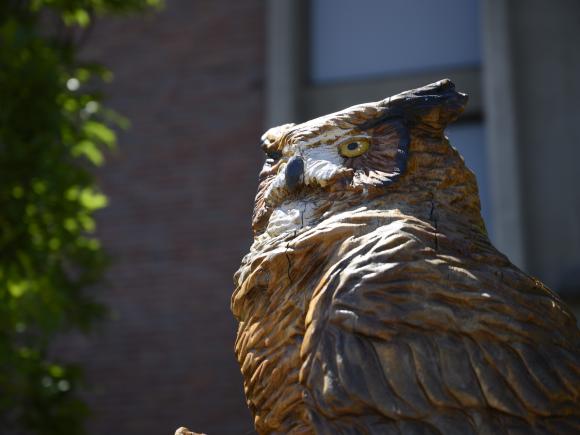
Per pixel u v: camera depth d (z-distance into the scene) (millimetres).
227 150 19266
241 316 4340
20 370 11516
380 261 3906
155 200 19312
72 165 12031
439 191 4320
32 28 12039
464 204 4359
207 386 18125
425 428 3652
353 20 18969
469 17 18484
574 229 16797
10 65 11320
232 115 19422
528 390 3746
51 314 11555
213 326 18422
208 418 17969
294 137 4496
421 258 3910
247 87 19453
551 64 17562
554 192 17047
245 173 19062
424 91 4430
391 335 3770
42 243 11648
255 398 4141
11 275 11422
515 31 17797
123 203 19359
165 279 18844
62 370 12086
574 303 16359
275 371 4062
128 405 18391
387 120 4418
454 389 3688
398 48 18672
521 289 4004
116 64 20094
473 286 3881
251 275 4238
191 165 19344
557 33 17656
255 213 4578
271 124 18766
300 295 4098
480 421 3662
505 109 17391
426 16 18672
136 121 19750
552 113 17359
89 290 18859
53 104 11445
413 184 4301
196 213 19078
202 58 19812
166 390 18281
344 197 4281
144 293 18859
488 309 3840
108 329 18750
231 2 19984
